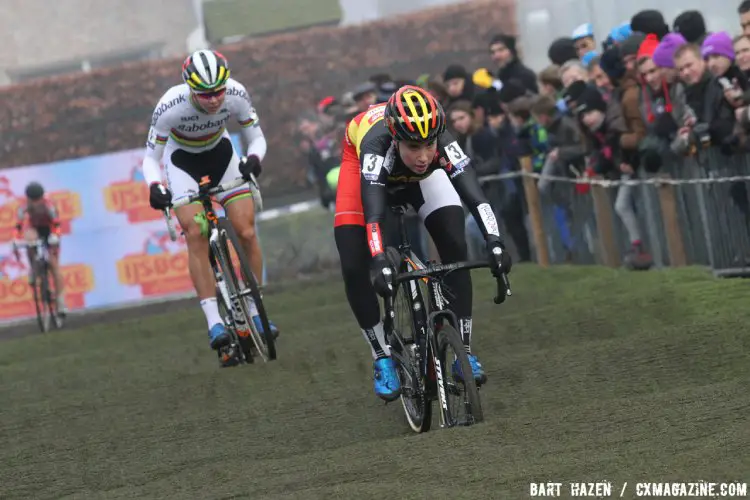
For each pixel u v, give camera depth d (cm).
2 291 4453
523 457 1230
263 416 1747
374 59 5769
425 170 1481
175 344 3012
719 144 2331
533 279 3016
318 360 2148
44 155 5444
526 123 3331
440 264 1459
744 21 2355
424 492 1132
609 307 2209
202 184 2327
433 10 5762
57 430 1858
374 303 1627
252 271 2388
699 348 1727
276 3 6041
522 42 4988
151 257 4497
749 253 2314
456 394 1431
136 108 5462
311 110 5728
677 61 2380
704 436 1230
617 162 2822
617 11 4028
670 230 2616
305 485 1245
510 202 3481
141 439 1705
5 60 6138
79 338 3628
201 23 6128
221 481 1327
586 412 1387
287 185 5688
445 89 3612
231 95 2359
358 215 1636
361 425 1645
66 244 4469
